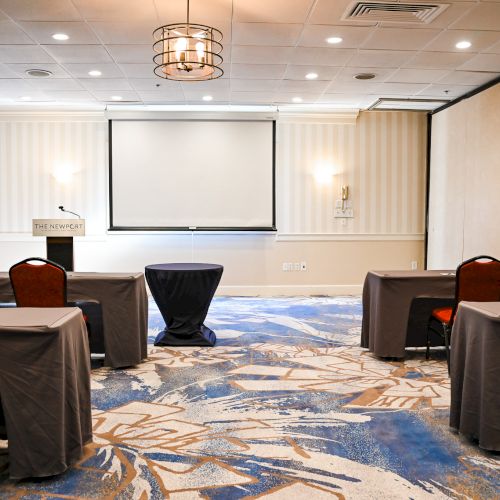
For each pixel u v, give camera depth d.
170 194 8.38
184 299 4.93
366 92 7.17
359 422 3.07
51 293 3.75
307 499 2.19
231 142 8.38
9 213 8.31
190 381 3.88
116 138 8.30
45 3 4.18
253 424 3.04
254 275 8.49
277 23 4.61
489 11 4.32
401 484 2.32
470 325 2.75
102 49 5.33
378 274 4.46
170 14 4.41
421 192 8.59
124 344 4.18
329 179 8.48
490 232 6.43
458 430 2.88
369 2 4.15
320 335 5.50
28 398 2.29
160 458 2.58
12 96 7.49
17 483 2.33
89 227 8.37
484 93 6.63
